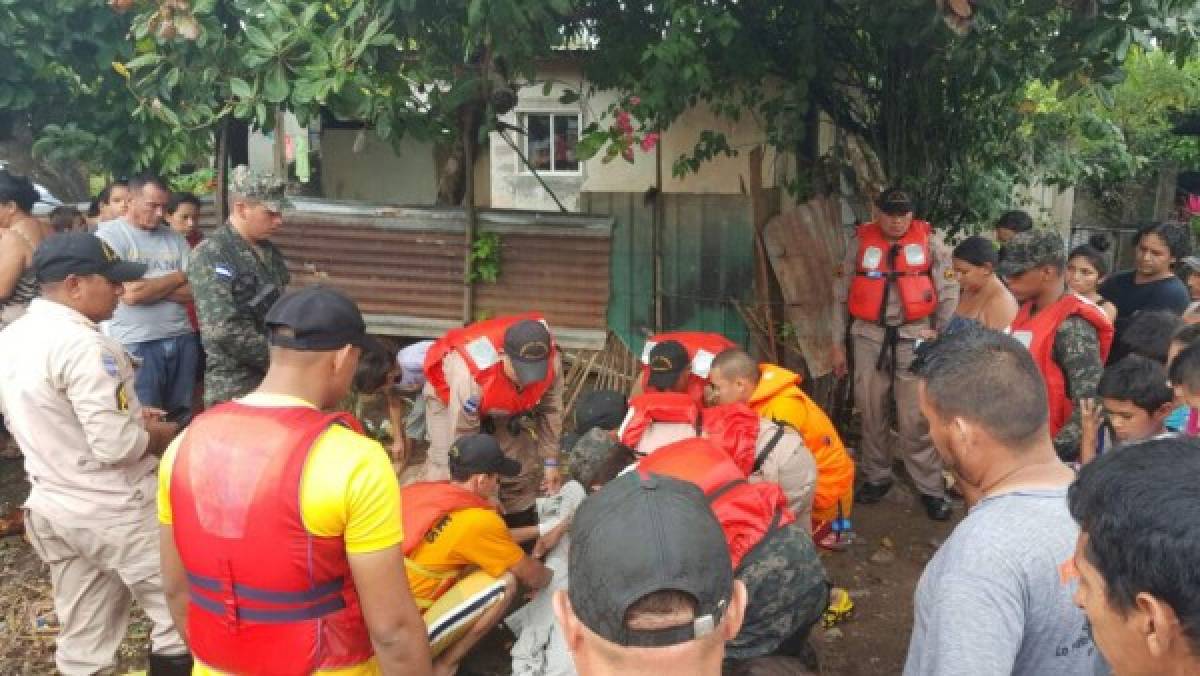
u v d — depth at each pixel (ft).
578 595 4.10
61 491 10.53
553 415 15.03
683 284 22.97
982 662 5.23
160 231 16.79
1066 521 5.56
